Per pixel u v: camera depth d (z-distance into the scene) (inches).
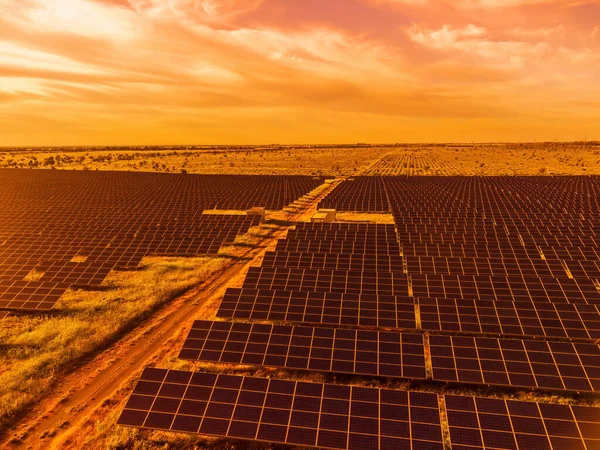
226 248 1745.8
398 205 2573.8
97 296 1219.9
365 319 951.6
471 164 6333.7
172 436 653.3
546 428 573.6
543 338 896.9
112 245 1628.9
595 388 687.7
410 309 967.6
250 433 608.1
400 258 1369.3
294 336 830.5
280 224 2237.9
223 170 5477.4
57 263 1368.1
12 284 1155.9
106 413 707.4
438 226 1861.5
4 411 698.8
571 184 3339.1
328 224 1920.5
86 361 877.8
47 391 769.6
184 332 998.4
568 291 1059.3
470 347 768.9
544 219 2020.2
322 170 5511.8
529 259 1314.0
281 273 1223.5
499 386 754.2
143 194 3056.1
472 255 1454.2
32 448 631.8
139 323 1059.9
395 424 601.0
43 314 1091.9
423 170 5457.7
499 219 2049.7
